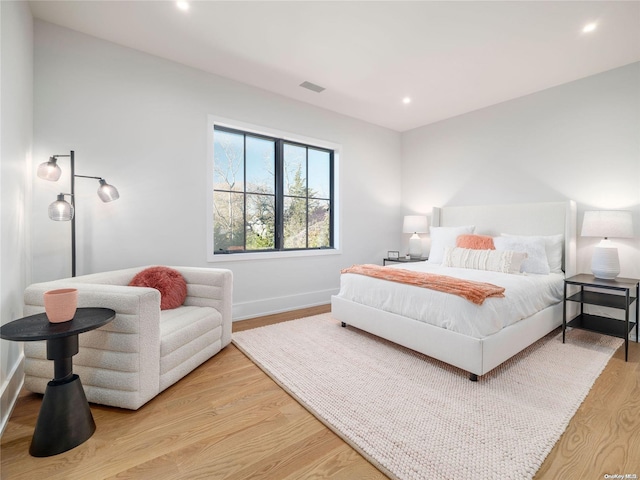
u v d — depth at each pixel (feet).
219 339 8.07
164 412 5.51
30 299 5.61
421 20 7.50
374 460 4.34
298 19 7.51
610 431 4.91
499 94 11.64
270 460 4.39
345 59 9.31
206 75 10.10
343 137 13.92
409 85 10.97
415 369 7.09
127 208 8.76
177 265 9.64
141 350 5.50
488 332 6.47
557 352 8.02
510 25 7.64
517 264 9.62
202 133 10.06
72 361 5.32
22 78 6.53
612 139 9.69
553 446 4.57
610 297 9.13
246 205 11.65
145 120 9.03
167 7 7.11
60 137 7.80
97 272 8.32
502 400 5.79
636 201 9.27
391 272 8.96
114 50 8.54
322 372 6.96
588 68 9.67
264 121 11.40
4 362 5.31
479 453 4.43
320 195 13.88
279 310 12.01
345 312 9.62
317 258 13.23
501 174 12.39
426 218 14.69
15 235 6.05
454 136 14.02
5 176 5.45
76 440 4.61
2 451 4.51
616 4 6.85
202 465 4.28
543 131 11.21
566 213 10.00
